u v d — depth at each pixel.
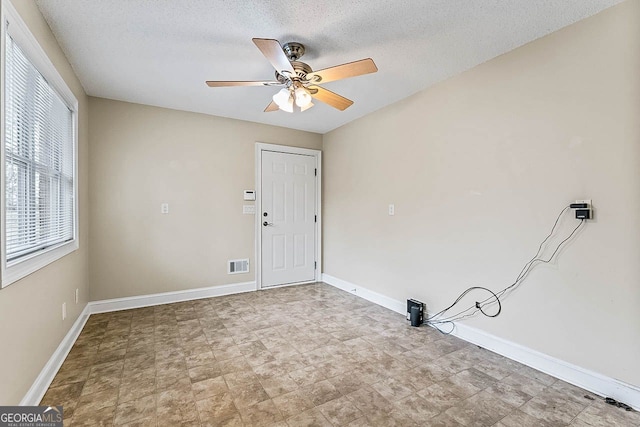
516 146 2.29
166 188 3.59
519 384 1.98
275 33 2.12
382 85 2.96
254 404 1.75
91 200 3.22
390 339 2.65
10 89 1.52
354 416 1.66
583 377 1.94
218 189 3.90
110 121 3.31
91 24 2.00
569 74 2.01
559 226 2.06
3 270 1.37
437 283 2.91
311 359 2.28
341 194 4.30
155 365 2.17
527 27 2.04
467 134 2.63
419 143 3.10
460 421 1.63
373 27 2.05
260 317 3.15
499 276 2.41
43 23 1.91
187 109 3.64
